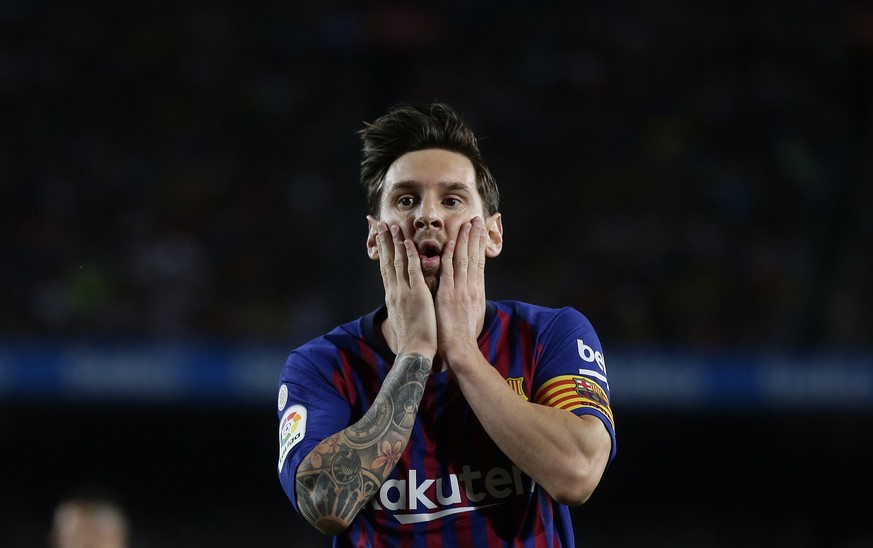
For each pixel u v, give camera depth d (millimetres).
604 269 45969
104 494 14945
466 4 56750
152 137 50000
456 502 7711
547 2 57219
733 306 44312
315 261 45594
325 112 52125
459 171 8180
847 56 50844
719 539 47812
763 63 55406
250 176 48781
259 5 55719
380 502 7738
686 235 47062
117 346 37688
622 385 39312
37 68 51781
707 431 47562
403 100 39812
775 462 48000
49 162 48125
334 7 56094
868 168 45719
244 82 52812
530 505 7824
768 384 39438
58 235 44906
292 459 7816
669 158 50812
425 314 7922
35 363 37094
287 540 46594
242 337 42812
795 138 52094
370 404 8141
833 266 42750
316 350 8398
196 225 46156
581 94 54000
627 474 48312
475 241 8094
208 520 47250
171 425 46812
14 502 46312
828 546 47875
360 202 41531
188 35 54250
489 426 7508
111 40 53531
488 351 8180
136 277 44062
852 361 39781
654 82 54562
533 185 49281
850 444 47281
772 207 48875
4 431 45656
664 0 58188
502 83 54312
